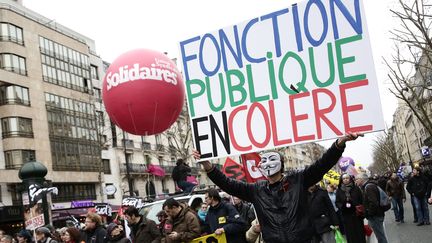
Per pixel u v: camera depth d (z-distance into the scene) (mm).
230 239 6488
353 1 4633
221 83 5180
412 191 14570
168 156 57469
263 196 4207
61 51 44281
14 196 36938
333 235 8242
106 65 55125
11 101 37906
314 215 8211
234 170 7777
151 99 5605
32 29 41031
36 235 9172
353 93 4590
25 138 38156
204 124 5227
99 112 49719
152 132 5926
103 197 45719
